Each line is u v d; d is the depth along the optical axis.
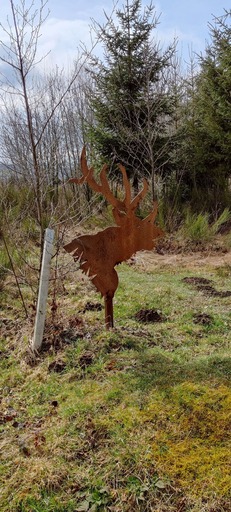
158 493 1.87
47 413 2.54
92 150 9.60
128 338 3.39
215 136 9.04
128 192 3.36
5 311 4.31
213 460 2.00
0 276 4.84
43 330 3.31
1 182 8.02
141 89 9.23
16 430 2.40
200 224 7.87
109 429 2.25
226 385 2.58
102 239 3.33
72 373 2.92
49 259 3.22
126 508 1.83
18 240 5.01
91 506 1.85
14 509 1.87
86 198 9.25
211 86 9.18
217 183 9.50
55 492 1.94
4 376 3.06
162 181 9.48
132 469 2.00
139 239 3.46
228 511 1.77
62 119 10.05
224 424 2.23
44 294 3.23
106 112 9.23
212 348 3.29
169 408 2.37
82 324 3.65
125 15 8.77
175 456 2.04
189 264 6.56
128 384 2.66
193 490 1.86
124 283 5.30
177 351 3.23
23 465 2.10
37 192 3.45
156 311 4.14
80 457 2.11
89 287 5.07
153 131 8.62
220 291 4.93
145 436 2.18
